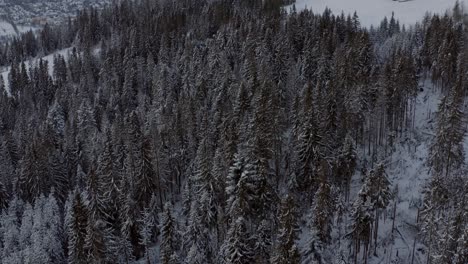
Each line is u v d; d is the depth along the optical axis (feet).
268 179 226.17
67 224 239.30
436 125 256.73
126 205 224.12
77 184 267.18
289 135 274.98
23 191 278.05
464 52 318.04
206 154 225.97
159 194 260.21
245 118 258.98
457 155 238.07
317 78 323.37
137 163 250.57
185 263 200.95
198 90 347.97
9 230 242.17
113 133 290.15
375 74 312.29
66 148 304.30
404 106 291.79
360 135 284.20
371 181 202.39
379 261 214.48
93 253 195.83
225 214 208.64
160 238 236.43
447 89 317.83
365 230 199.21
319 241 190.80
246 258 179.11
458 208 190.19
